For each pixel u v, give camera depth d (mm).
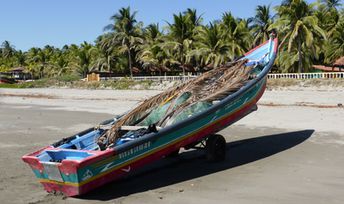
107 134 8984
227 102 10062
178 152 11016
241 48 50156
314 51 44906
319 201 7367
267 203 7344
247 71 11562
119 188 8469
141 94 37500
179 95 10758
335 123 15750
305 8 42188
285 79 35938
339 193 7781
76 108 26250
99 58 66688
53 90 50719
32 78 97125
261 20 51281
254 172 9438
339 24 47781
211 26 52500
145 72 63625
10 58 127125
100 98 35031
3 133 16062
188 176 9289
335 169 9430
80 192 7578
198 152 11570
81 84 54625
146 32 64438
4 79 74125
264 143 12719
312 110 19906
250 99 10930
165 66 59094
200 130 9602
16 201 7746
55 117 21500
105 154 7656
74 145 8914
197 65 55250
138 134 8734
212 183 8688
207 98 10219
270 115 18703
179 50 53500
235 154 11367
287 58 46406
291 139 13141
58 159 8172
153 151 8609
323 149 11492
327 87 33188
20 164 10703
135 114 9922
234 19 51469
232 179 8930
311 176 8938
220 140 10406
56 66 90062
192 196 7859
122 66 63500
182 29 53500
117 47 62781
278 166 9891
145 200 7680
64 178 7617
